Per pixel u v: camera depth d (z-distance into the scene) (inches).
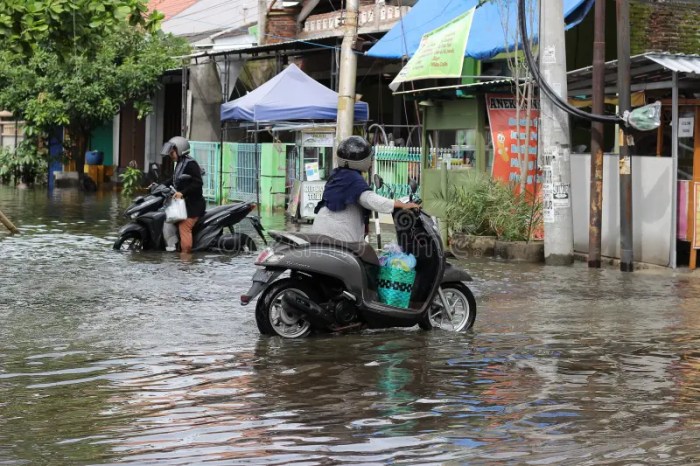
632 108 658.8
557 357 357.1
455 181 757.9
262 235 730.8
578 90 721.0
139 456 244.1
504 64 886.4
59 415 281.6
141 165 1648.6
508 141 754.8
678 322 429.7
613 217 650.8
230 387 313.7
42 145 1556.3
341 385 315.9
